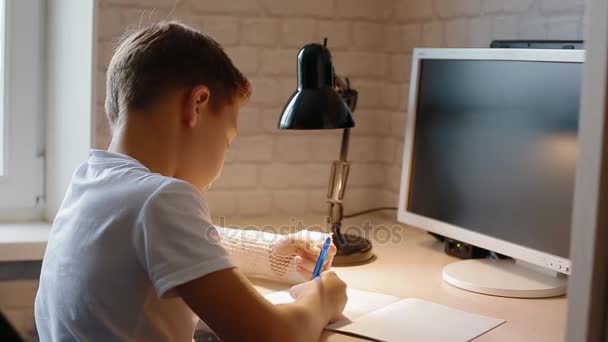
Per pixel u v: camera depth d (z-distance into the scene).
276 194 2.22
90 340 1.10
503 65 1.54
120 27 2.01
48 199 2.19
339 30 2.21
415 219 1.76
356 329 1.25
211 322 1.04
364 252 1.69
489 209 1.57
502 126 1.54
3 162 2.15
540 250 1.45
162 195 1.07
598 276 0.94
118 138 1.20
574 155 1.38
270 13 2.14
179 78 1.17
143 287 1.08
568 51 1.40
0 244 1.94
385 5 2.24
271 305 1.10
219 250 1.06
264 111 2.17
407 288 1.51
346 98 1.79
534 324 1.31
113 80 1.22
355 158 2.28
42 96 2.18
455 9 1.99
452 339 1.21
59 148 2.13
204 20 2.09
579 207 0.95
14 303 2.03
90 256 1.09
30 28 2.13
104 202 1.10
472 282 1.50
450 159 1.67
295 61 2.18
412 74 1.77
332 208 1.80
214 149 1.22
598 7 0.91
